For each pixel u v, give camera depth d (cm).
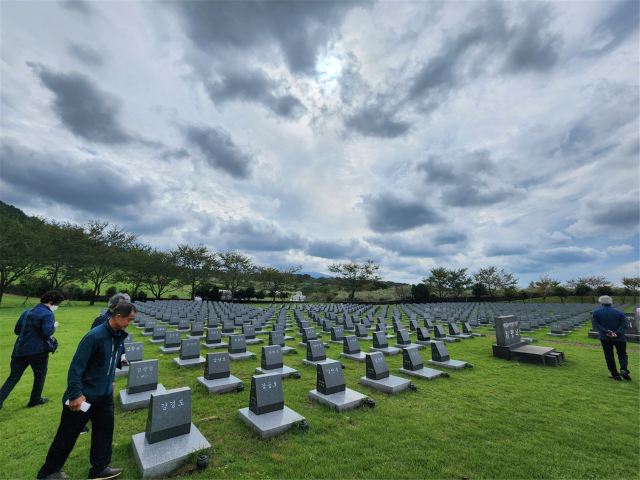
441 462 438
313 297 6159
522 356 1077
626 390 764
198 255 4794
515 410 632
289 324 2233
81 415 367
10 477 385
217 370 779
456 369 960
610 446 485
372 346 1338
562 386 794
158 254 4447
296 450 461
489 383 820
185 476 397
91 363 370
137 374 672
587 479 403
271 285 5675
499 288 5688
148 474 388
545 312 3167
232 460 434
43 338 598
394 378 804
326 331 1823
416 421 572
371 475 404
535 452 468
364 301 5975
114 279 4094
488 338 1681
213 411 609
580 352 1270
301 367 988
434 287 5819
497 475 410
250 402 579
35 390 601
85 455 442
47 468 364
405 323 2338
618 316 870
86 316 2202
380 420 574
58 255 3269
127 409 613
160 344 1345
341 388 694
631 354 1233
